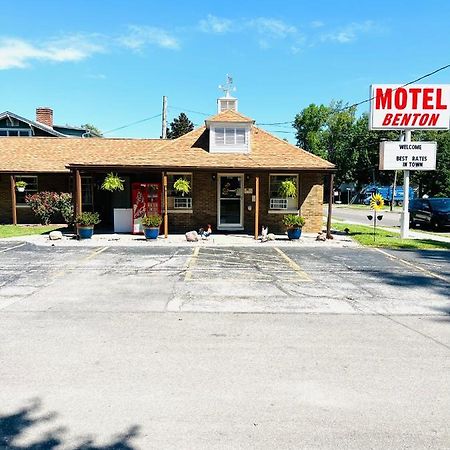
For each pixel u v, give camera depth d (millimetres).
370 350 5102
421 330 5898
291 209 17906
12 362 4621
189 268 10391
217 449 3094
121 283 8688
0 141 23234
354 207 45125
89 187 20766
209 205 17672
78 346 5113
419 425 3451
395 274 9922
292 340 5422
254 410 3652
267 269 10375
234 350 5035
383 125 16609
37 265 10641
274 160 16828
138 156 16656
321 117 68688
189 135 18391
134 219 16922
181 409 3654
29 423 3420
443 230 21859
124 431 3314
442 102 16406
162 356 4828
